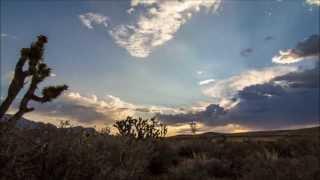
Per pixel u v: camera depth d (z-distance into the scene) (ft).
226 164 44.29
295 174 32.37
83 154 21.38
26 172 18.90
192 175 39.75
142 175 28.30
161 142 49.19
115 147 25.39
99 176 21.90
